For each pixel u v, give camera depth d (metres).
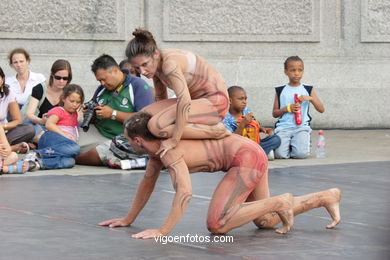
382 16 16.47
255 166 5.75
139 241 5.48
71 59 15.73
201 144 5.73
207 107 5.78
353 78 16.27
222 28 16.20
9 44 15.77
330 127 16.22
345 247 5.41
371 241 5.61
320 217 6.55
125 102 9.98
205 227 6.06
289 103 11.47
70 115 10.10
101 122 10.23
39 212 6.64
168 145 5.52
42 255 5.04
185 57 5.81
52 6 15.78
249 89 16.00
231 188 5.71
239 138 5.84
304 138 11.24
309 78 16.16
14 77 12.54
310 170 9.76
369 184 8.55
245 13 16.23
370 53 16.52
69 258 4.96
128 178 8.93
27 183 8.42
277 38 16.30
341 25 16.45
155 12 16.12
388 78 16.34
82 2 15.85
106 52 15.96
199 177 8.95
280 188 8.18
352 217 6.58
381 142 13.52
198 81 5.86
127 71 10.07
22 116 11.53
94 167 10.07
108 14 15.91
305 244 5.49
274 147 10.95
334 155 11.63
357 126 16.30
